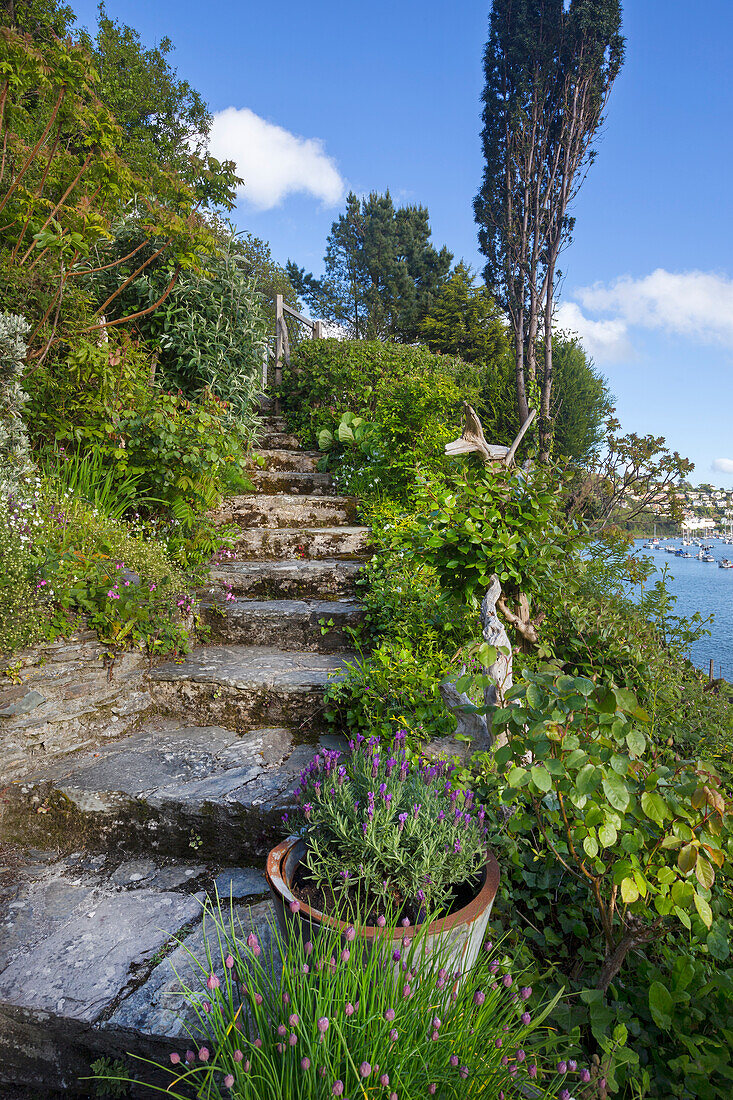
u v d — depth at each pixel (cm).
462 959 154
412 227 3609
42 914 212
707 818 145
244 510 545
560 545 317
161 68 1484
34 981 181
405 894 159
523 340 1216
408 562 402
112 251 582
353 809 175
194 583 413
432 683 273
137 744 298
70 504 367
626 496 623
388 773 200
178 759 281
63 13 977
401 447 600
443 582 298
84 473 407
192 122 1547
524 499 285
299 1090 114
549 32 1216
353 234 3712
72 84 400
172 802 245
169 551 425
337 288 3875
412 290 3447
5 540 284
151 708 333
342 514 568
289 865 177
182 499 447
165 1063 165
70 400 419
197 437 438
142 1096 168
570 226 1218
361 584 420
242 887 228
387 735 257
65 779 261
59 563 303
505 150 1255
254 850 241
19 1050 175
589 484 644
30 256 432
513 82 1243
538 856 206
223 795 246
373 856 165
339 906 162
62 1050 172
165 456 425
